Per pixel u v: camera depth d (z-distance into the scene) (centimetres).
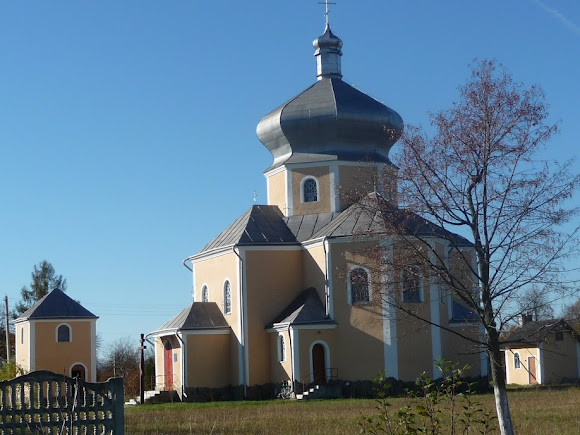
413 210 2512
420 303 5172
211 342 5719
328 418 3675
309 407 4412
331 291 5316
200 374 5672
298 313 5338
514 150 2425
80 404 2211
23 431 2158
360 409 4112
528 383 7406
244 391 5525
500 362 2445
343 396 5178
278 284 5656
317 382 5250
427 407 1802
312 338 5266
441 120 2469
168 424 3603
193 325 5719
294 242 5706
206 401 5641
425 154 2473
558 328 2525
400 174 2506
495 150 2427
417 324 5147
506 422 2430
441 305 5266
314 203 5844
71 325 7150
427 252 2686
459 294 2495
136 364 10056
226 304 5809
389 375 5097
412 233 2566
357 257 5253
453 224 2478
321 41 6125
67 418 2191
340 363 5250
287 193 5897
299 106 5934
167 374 5938
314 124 5875
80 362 7144
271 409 4378
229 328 5753
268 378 5562
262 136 6128
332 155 5834
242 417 3903
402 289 2883
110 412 2233
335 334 5291
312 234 5703
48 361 7062
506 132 2433
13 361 8500
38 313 7106
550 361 7231
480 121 2439
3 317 10131
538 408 3831
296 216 5866
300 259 5712
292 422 3531
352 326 5241
